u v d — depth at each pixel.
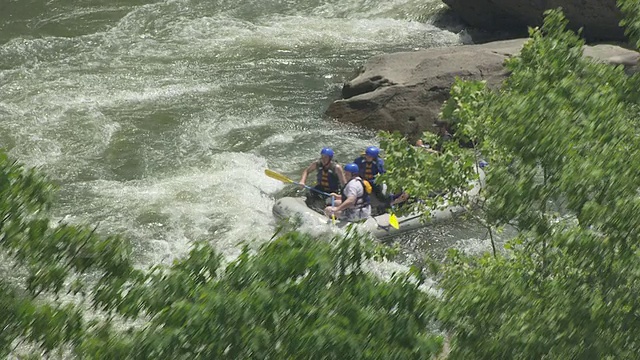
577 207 19.69
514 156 22.64
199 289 15.98
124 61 64.69
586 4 68.50
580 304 19.19
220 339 14.88
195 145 53.84
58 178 49.56
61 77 61.53
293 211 44.97
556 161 20.38
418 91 57.00
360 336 15.52
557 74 25.19
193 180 49.75
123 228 45.00
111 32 69.00
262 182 49.94
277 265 16.06
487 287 20.14
